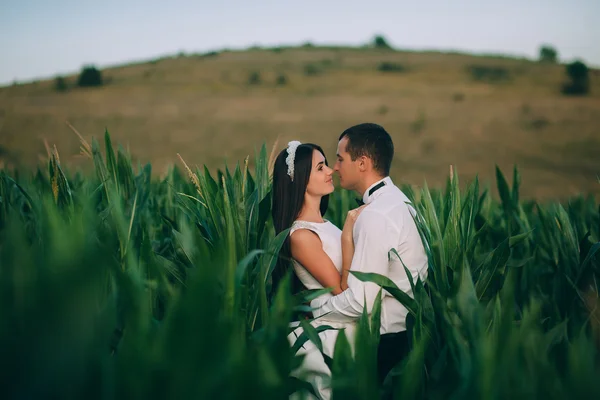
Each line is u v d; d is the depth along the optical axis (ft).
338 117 131.64
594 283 9.91
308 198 9.78
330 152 92.27
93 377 4.27
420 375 5.77
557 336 6.58
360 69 219.00
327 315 8.78
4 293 4.29
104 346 4.61
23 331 4.17
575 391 4.56
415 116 130.31
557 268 10.87
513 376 4.90
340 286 9.23
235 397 4.28
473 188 10.49
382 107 142.41
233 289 5.90
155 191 17.13
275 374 4.57
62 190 9.61
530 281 12.29
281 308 5.65
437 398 5.97
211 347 4.30
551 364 5.93
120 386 4.26
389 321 8.86
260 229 9.02
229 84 187.93
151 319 6.26
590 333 8.70
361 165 9.55
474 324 6.52
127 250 7.48
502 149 96.02
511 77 200.44
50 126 115.85
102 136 105.09
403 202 9.19
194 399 4.23
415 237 9.00
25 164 16.07
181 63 233.35
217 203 8.83
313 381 8.27
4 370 4.15
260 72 208.23
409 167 79.97
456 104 148.05
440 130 115.24
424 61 242.37
